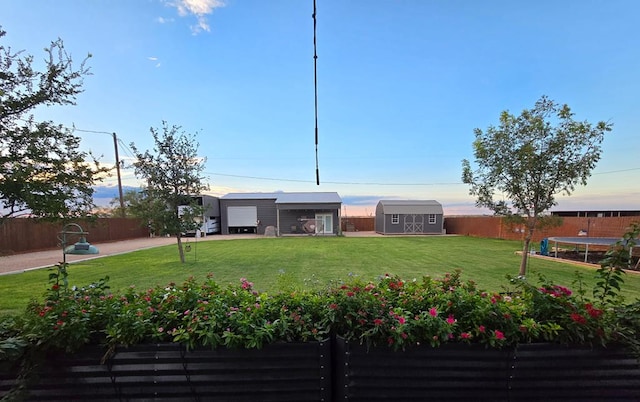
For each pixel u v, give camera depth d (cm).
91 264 838
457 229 2366
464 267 771
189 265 809
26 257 1035
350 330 172
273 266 784
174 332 158
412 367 165
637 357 164
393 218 2330
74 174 393
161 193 865
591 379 166
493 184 734
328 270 721
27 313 175
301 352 165
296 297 198
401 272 699
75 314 166
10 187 328
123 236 1867
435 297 189
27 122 359
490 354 164
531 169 670
